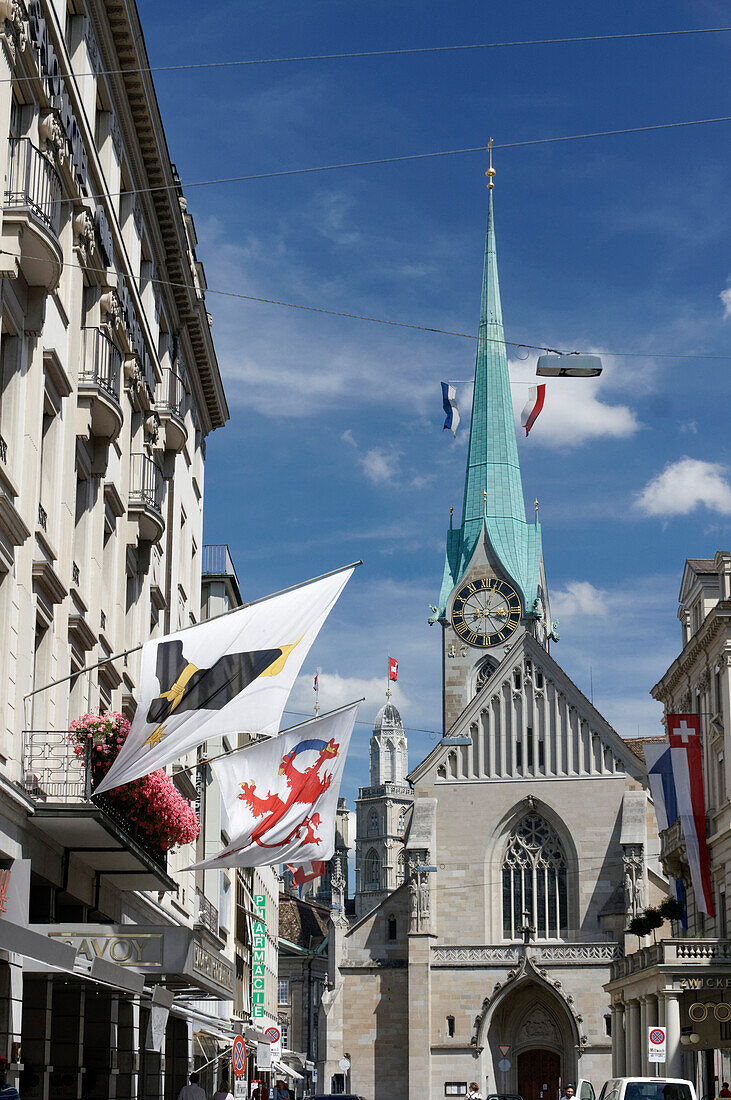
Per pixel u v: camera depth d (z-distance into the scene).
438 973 86.50
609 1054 83.38
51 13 28.03
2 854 25.02
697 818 56.22
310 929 162.88
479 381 118.19
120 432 36.69
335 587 25.31
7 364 26.23
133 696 39.12
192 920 52.75
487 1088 84.94
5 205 24.94
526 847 88.62
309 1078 129.25
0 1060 22.59
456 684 109.38
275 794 28.52
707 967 53.88
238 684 24.62
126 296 36.75
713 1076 53.59
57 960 19.77
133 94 37.16
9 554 25.64
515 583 110.31
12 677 26.00
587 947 85.00
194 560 56.50
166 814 31.67
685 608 66.69
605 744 88.94
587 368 30.50
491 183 125.12
